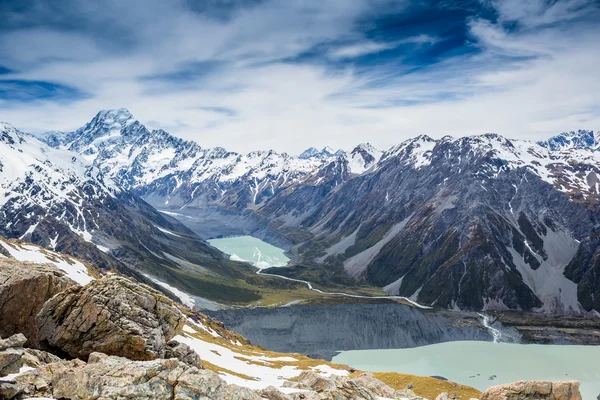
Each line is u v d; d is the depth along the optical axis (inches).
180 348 2422.5
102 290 2289.6
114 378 1590.8
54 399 1533.0
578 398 2057.1
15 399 1475.1
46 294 2363.4
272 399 1918.1
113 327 2199.8
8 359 1600.6
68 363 1857.8
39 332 2226.9
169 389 1601.9
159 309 2421.3
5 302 2240.4
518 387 2112.5
